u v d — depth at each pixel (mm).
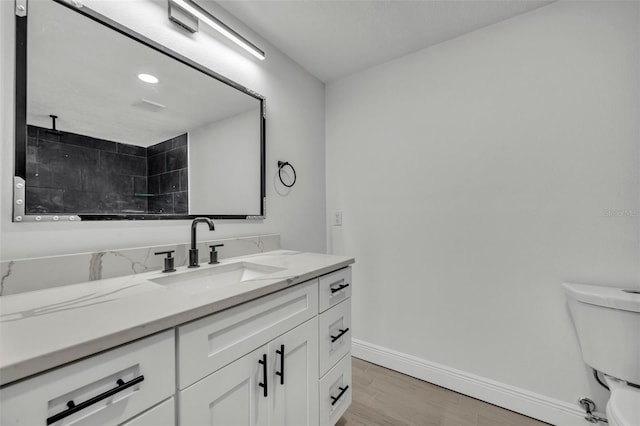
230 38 1428
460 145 1723
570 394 1403
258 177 1665
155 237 1177
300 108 2035
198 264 1226
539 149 1487
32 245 866
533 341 1502
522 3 1449
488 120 1631
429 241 1839
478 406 1578
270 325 943
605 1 1335
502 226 1592
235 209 1526
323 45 1802
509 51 1566
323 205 2287
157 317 625
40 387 479
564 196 1426
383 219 2029
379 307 2043
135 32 1108
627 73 1291
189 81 1303
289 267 1202
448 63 1761
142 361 609
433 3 1443
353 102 2170
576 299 1285
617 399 1032
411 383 1804
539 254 1489
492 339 1618
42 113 890
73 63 955
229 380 800
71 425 512
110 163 1044
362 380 1836
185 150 1287
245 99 1582
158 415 635
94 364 539
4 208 821
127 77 1091
